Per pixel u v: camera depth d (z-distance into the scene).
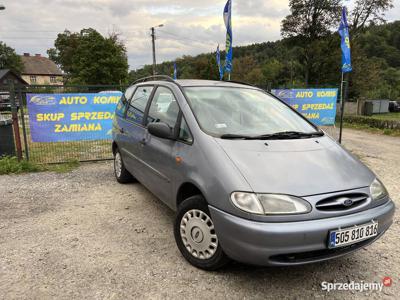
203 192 2.79
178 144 3.33
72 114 7.08
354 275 2.99
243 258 2.50
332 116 9.53
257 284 2.82
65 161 7.47
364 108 25.17
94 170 6.75
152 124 3.43
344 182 2.73
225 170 2.69
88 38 40.94
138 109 4.64
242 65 70.31
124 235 3.71
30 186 5.58
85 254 3.27
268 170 2.69
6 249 3.36
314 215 2.46
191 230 3.05
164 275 2.92
